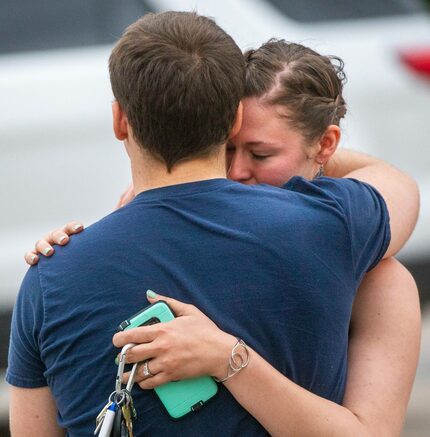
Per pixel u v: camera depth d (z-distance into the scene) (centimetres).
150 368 697
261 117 819
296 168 836
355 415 766
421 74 1714
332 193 786
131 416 710
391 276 842
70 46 1691
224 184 757
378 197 813
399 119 1711
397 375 801
